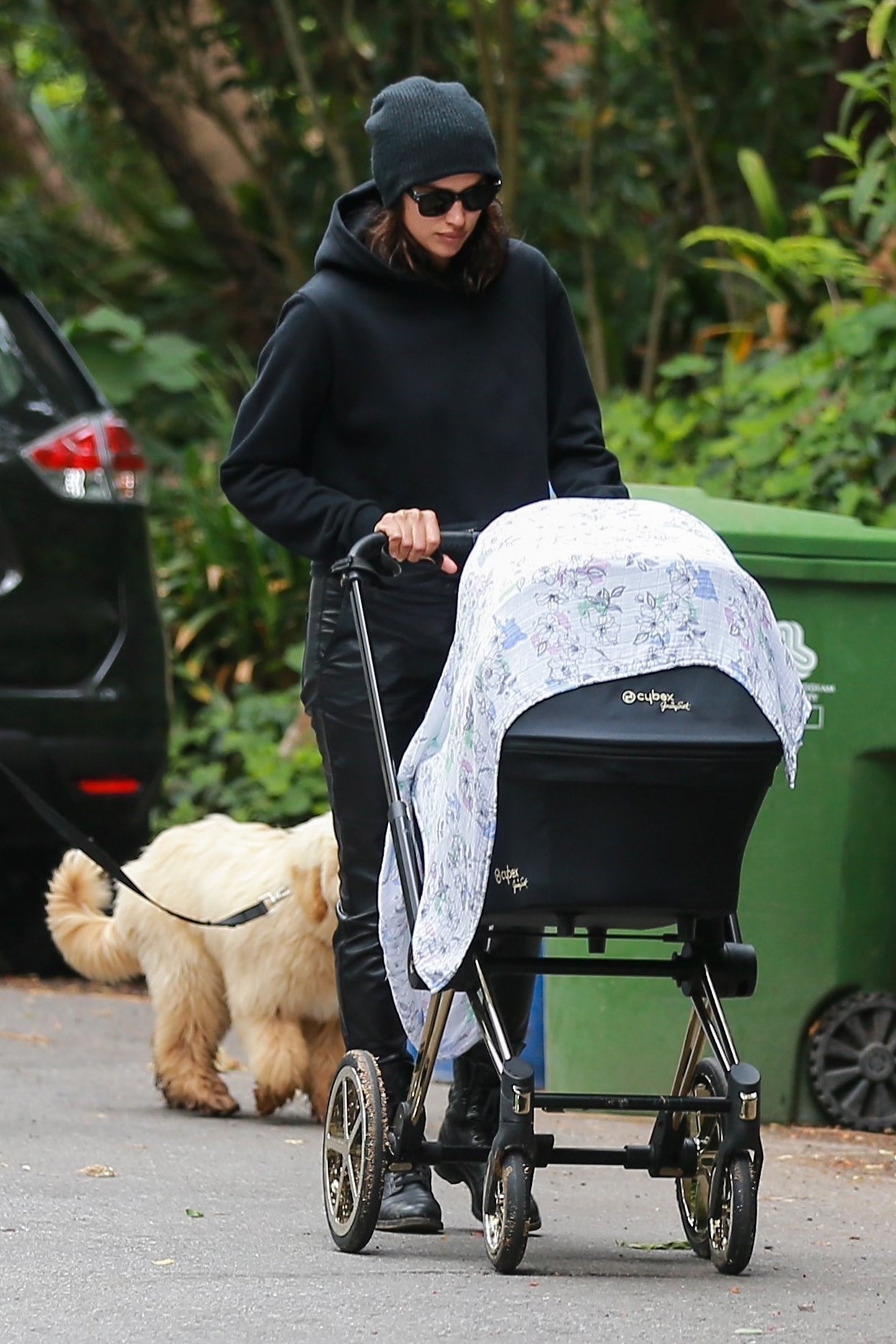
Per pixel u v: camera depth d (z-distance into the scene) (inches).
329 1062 480.7
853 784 478.3
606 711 298.0
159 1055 491.5
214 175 1178.0
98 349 1007.0
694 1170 327.3
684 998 479.5
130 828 655.1
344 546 348.8
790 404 676.1
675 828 300.4
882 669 477.1
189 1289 310.0
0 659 633.6
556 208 949.8
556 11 983.0
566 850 299.4
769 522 471.8
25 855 701.3
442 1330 287.3
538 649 299.4
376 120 351.3
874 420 632.4
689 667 301.9
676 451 746.8
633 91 999.6
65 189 1300.4
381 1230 346.6
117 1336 283.4
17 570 638.5
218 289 1144.2
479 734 299.6
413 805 331.0
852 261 711.1
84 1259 328.5
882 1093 482.6
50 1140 439.8
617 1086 480.7
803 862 478.9
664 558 303.7
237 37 1005.2
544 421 364.8
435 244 349.4
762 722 301.6
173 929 491.5
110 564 649.6
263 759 800.3
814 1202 397.7
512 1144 313.7
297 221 1038.4
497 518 327.3
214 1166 419.8
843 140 721.0
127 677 647.8
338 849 366.0
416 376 355.9
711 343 1002.1
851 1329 292.4
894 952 486.3
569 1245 352.5
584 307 976.3
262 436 355.3
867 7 789.2
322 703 359.3
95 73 1045.8
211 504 921.5
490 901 304.7
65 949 513.7
